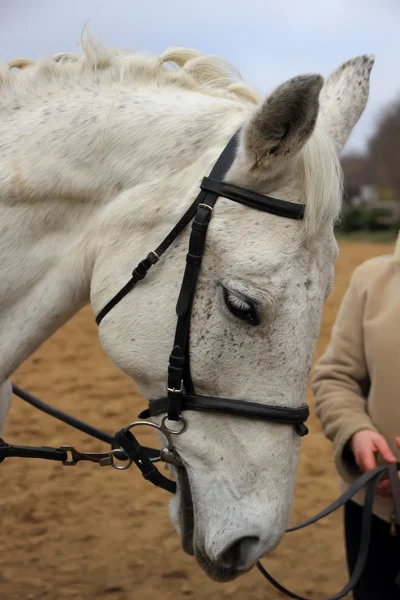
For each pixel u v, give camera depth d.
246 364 1.90
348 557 2.62
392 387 2.40
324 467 5.41
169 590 3.77
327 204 1.85
